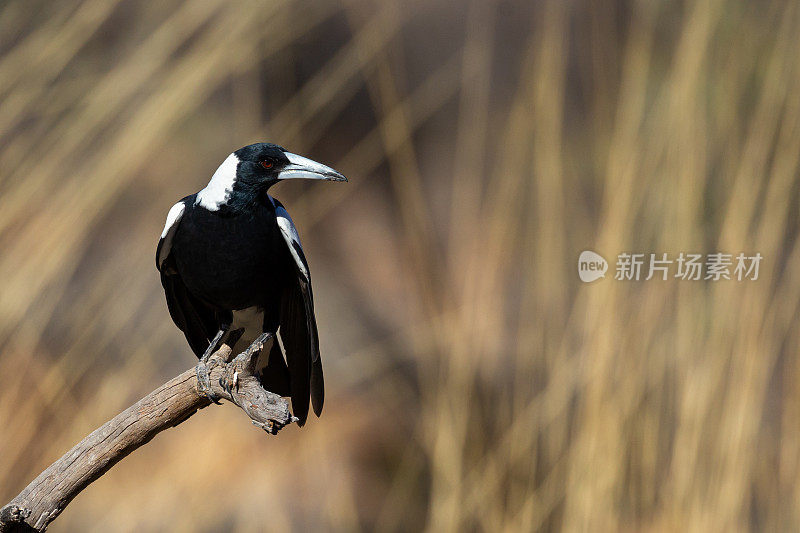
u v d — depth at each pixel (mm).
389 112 11844
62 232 9562
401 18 16844
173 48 10164
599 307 9617
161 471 11781
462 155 11430
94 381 10148
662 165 9828
